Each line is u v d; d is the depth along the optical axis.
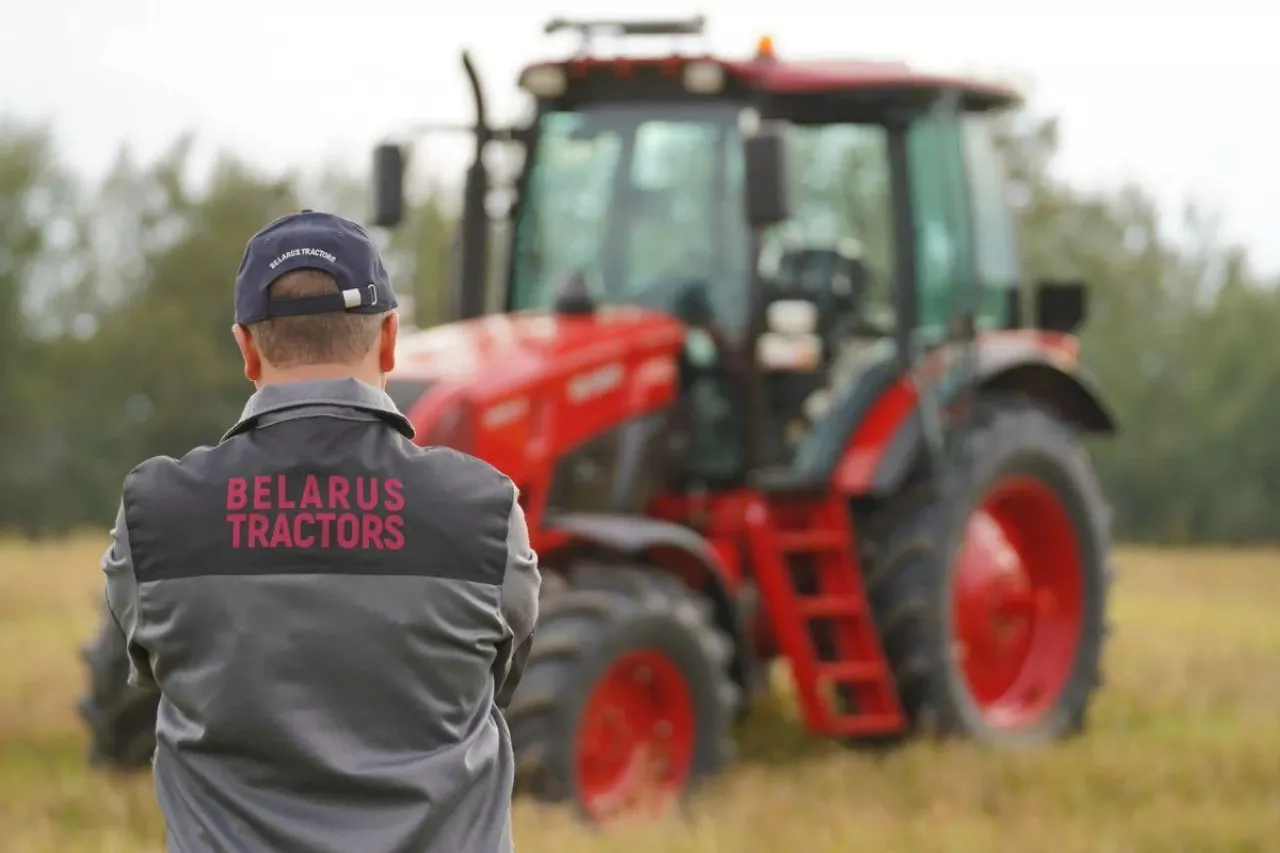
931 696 28.27
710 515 27.25
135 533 8.77
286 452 8.76
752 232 26.81
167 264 166.38
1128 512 150.50
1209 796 23.66
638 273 27.39
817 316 28.09
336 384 8.91
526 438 24.52
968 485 28.64
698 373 27.45
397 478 8.77
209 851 8.45
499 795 8.91
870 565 28.52
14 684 32.88
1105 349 156.88
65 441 160.88
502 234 28.06
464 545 8.75
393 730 8.58
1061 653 30.58
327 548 8.62
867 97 27.56
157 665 8.77
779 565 26.84
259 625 8.53
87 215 170.75
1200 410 150.75
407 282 122.81
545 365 25.05
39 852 19.77
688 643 24.27
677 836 21.05
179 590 8.63
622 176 27.55
